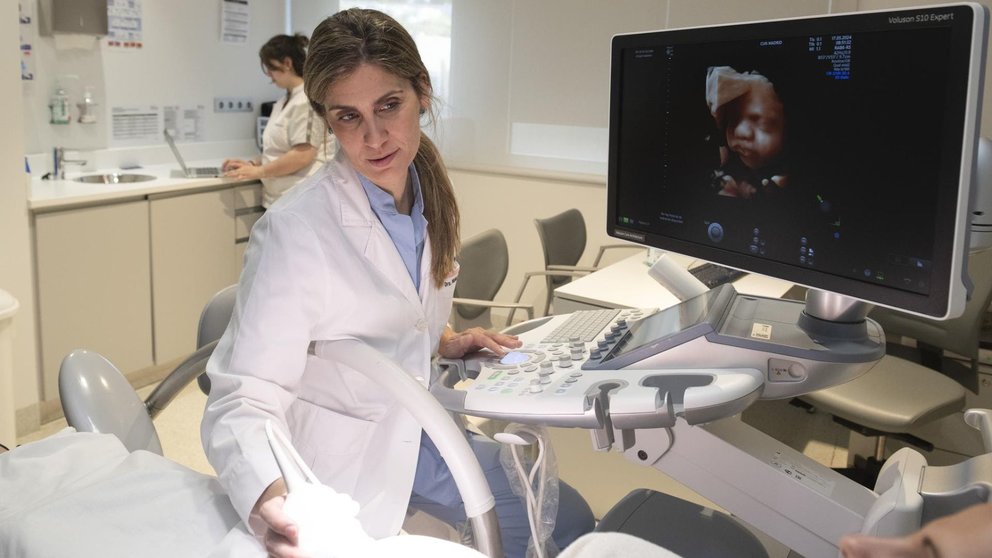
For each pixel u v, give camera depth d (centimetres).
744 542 136
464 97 474
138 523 97
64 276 331
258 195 423
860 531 113
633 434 128
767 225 124
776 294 270
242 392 116
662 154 140
